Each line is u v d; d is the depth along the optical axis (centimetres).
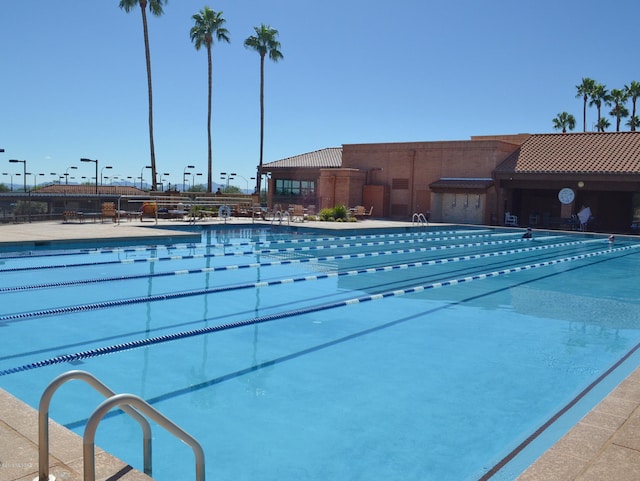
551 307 958
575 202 2789
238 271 1291
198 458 262
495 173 2805
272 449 423
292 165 3709
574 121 6134
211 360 634
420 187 3069
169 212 2377
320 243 1919
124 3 3341
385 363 634
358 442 437
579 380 584
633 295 1080
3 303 895
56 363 614
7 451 311
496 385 566
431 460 410
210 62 3797
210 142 3816
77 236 1539
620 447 343
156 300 950
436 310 923
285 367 614
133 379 568
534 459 408
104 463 299
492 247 1972
